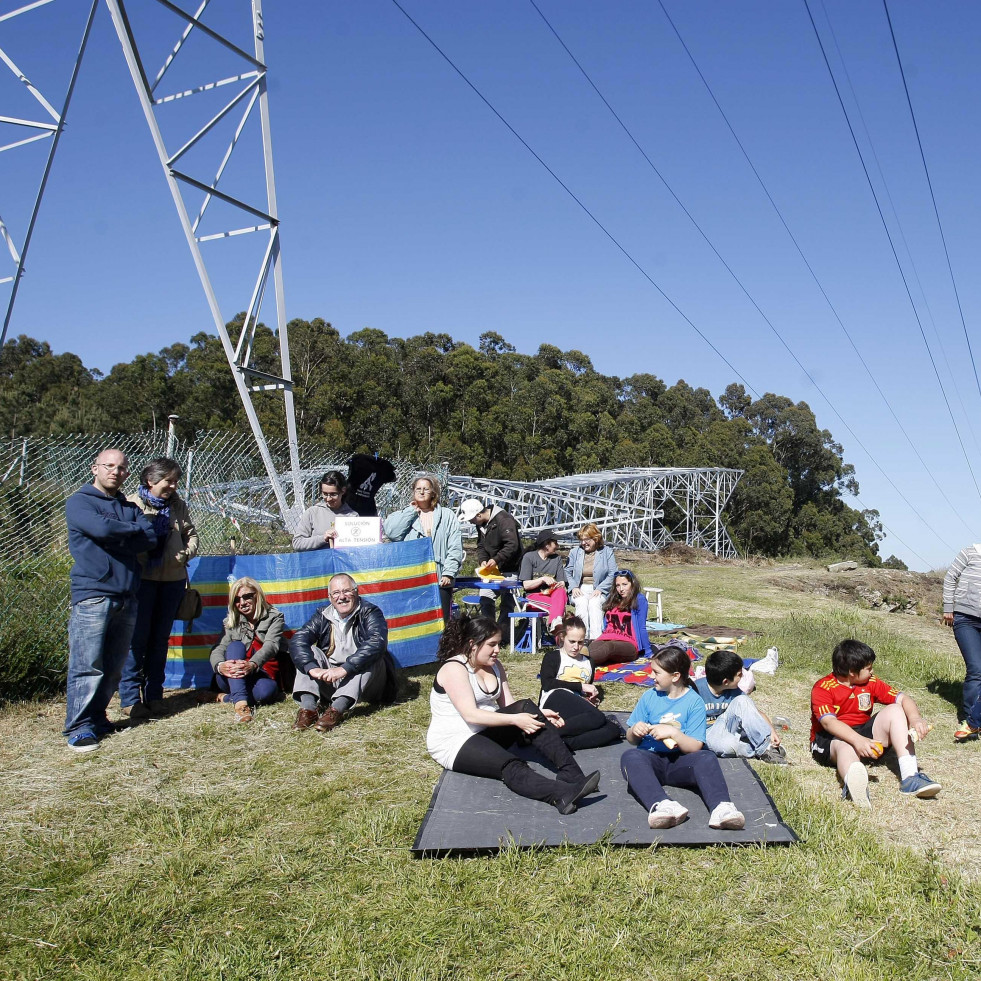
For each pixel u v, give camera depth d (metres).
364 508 9.16
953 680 8.05
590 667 6.90
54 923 3.54
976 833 4.44
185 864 4.00
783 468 67.06
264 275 12.45
